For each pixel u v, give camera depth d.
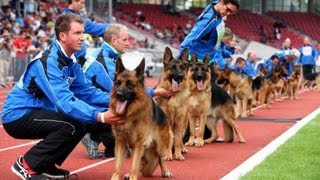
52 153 6.54
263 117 16.30
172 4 59.50
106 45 8.18
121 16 51.94
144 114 6.51
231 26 57.91
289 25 61.81
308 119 14.36
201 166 8.29
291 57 23.83
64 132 6.49
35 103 6.61
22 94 6.60
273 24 60.47
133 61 6.43
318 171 7.34
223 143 10.91
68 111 6.32
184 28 54.31
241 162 8.70
